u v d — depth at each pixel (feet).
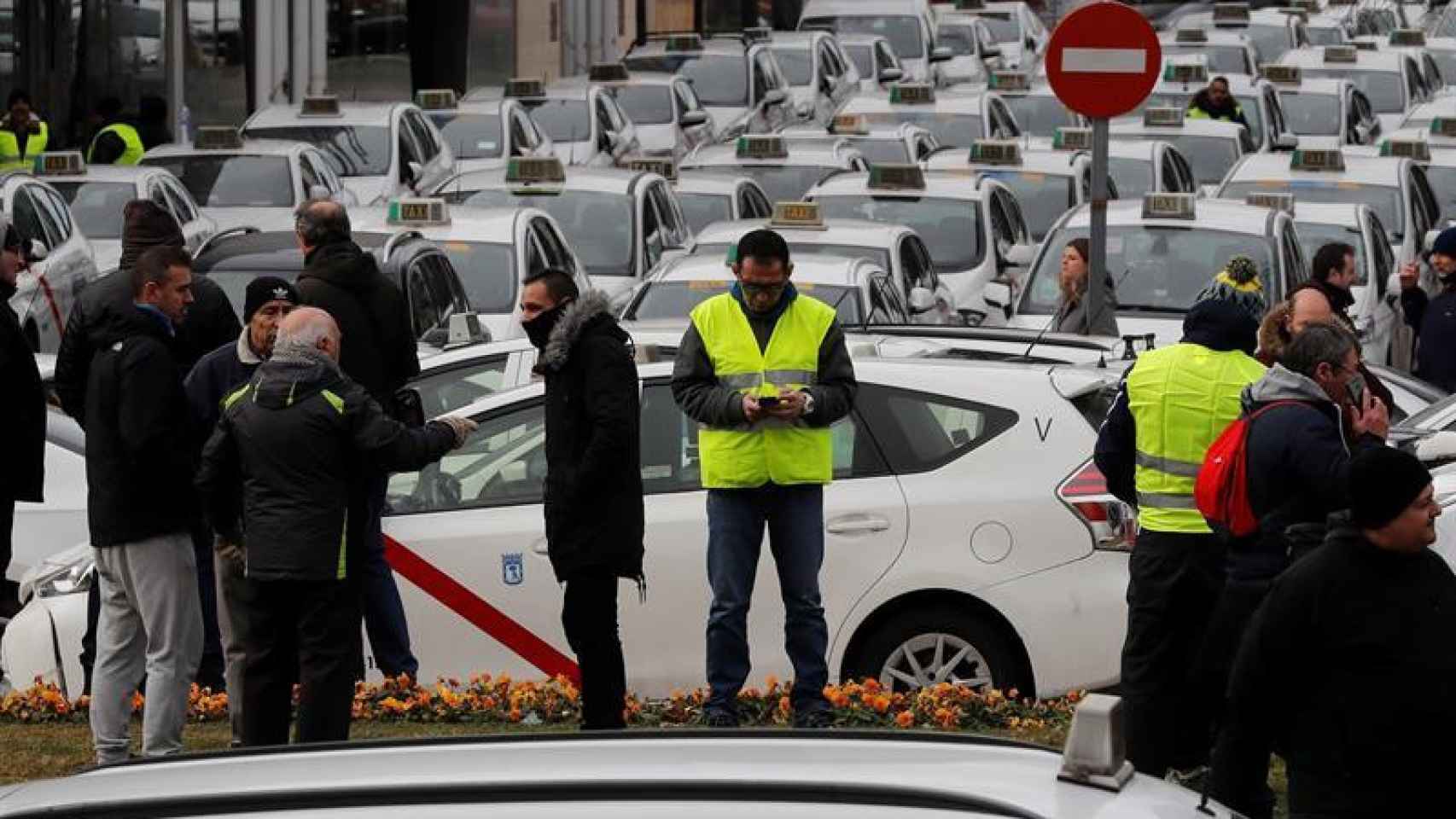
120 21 274.98
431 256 141.28
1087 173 208.33
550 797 27.89
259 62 277.23
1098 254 109.50
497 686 80.84
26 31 261.24
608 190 177.37
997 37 394.32
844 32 362.94
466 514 84.43
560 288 68.03
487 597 83.97
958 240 178.60
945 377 82.33
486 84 367.45
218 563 66.85
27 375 77.30
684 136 271.28
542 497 84.53
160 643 68.18
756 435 71.56
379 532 81.20
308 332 63.98
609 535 68.13
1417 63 346.54
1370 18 441.68
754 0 471.62
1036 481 80.69
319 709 64.03
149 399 66.80
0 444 77.10
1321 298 74.13
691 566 82.58
